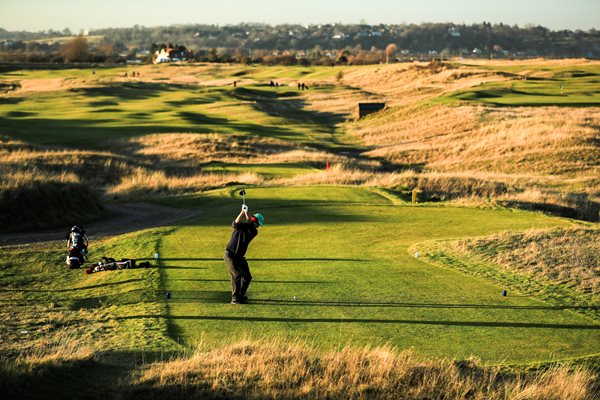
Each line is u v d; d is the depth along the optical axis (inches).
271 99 4429.1
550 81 4168.3
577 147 1993.1
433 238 830.5
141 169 1739.7
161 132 2482.8
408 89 4734.3
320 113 3858.3
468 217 988.6
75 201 1085.8
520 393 365.1
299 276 641.6
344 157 2250.2
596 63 6382.9
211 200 1188.5
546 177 1712.6
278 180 1565.0
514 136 2199.8
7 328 495.5
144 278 636.7
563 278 634.8
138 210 1150.3
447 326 500.4
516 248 751.1
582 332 492.7
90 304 571.8
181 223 942.4
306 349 424.2
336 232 866.1
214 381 363.6
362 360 402.9
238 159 2057.1
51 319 521.0
